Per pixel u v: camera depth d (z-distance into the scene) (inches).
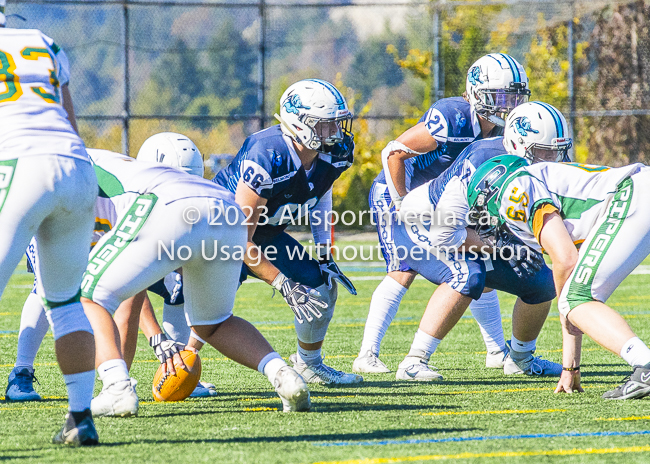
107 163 453.4
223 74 3501.5
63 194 353.7
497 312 674.8
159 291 565.0
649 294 1235.2
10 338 856.9
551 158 538.3
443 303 606.9
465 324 968.9
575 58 2100.1
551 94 2092.8
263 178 525.0
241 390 563.2
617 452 362.9
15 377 527.2
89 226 373.7
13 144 350.3
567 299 482.3
